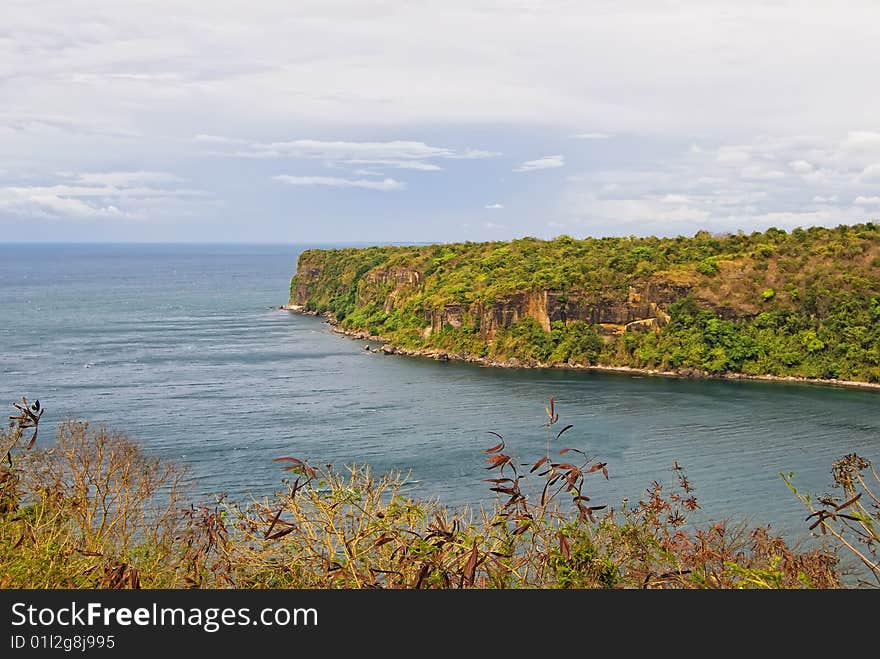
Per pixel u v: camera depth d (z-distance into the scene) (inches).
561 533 333.4
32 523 454.0
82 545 442.9
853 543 805.9
